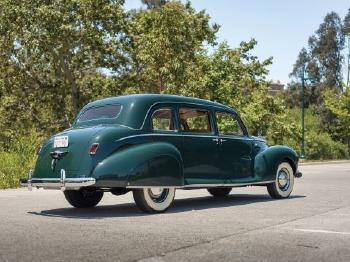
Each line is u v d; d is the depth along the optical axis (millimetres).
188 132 8016
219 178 8367
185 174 7820
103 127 7270
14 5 28609
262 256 4453
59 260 4305
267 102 33312
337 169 24562
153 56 28578
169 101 7938
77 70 31703
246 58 31656
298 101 77000
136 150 7133
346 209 7793
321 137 43781
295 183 14156
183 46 29484
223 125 8586
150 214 7285
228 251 4652
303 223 6324
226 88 27984
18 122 31375
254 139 9242
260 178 9047
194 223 6348
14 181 12898
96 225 6191
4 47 29719
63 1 28719
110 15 29547
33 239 5246
